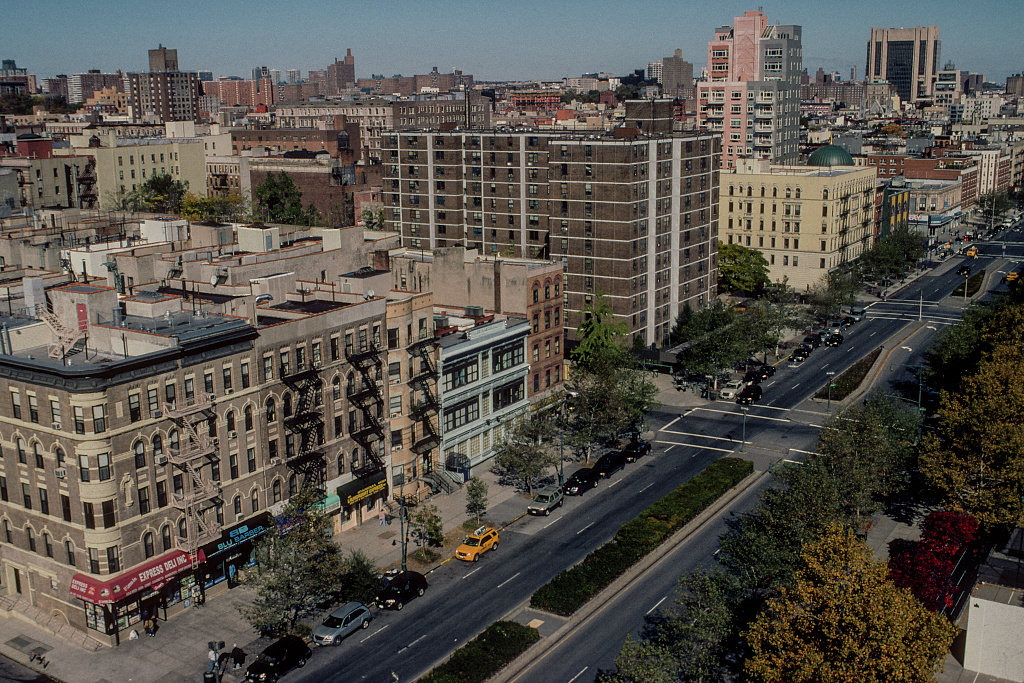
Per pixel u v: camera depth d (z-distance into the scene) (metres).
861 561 55.22
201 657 68.56
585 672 64.88
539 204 162.38
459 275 115.44
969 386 87.88
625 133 143.75
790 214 189.62
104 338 75.38
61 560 71.56
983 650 64.81
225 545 76.00
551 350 118.94
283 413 81.62
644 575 79.56
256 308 86.00
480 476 102.25
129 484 69.94
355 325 87.06
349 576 75.81
